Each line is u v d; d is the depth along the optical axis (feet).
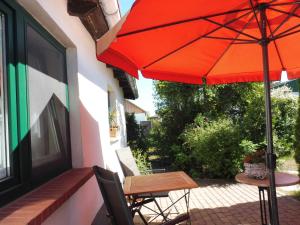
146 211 15.80
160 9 6.06
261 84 28.63
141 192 9.59
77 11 9.94
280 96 27.63
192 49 9.30
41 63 8.58
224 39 8.70
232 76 11.68
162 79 10.14
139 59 8.79
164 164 31.71
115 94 25.45
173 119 31.22
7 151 6.34
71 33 10.57
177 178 11.28
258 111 23.94
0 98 6.29
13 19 6.87
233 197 18.20
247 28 8.62
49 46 9.43
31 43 7.89
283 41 9.59
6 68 6.47
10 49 6.65
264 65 7.50
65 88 10.95
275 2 7.30
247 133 24.04
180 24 7.47
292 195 17.74
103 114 17.11
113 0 10.70
